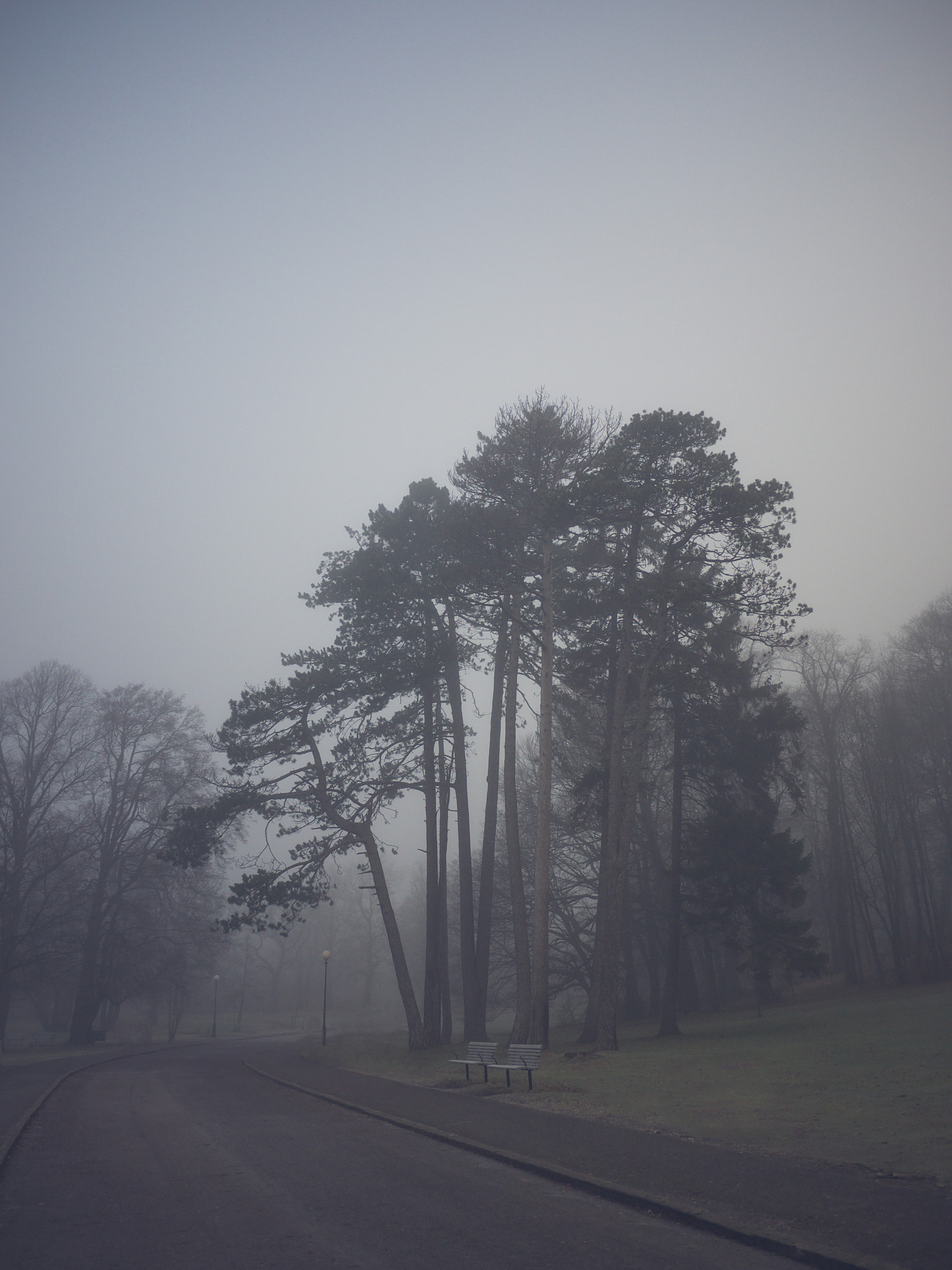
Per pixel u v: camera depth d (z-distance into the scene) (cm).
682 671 2777
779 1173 899
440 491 3434
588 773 3050
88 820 4594
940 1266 608
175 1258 716
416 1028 3144
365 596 2997
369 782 3109
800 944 2923
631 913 4419
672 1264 664
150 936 4794
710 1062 1975
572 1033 4019
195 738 4838
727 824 3064
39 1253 735
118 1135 1345
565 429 2653
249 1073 2481
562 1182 946
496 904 4678
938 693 4581
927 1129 1070
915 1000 3183
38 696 4506
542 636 2717
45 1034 6072
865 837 5181
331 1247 734
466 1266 671
